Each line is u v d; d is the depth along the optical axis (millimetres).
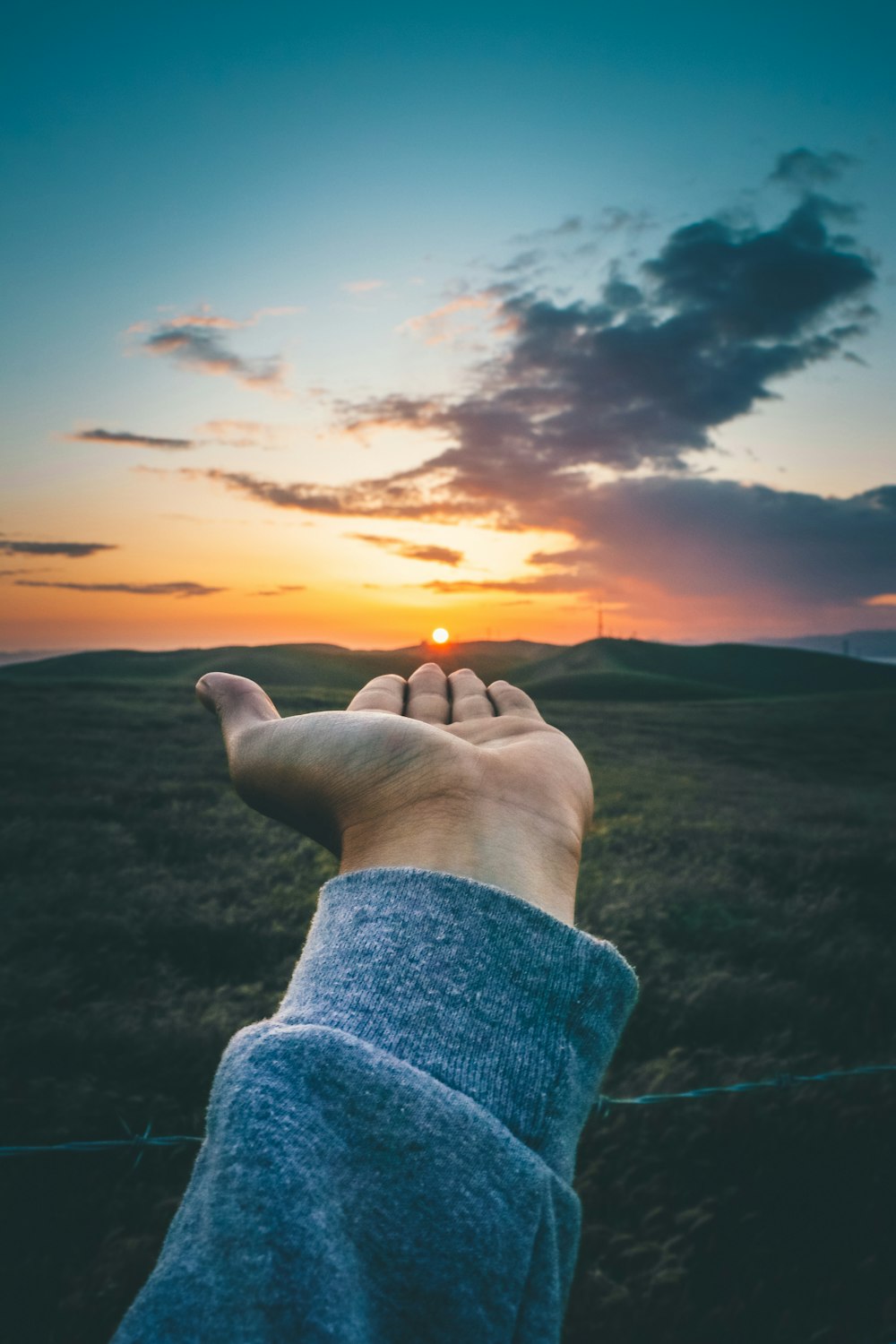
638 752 27828
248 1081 309
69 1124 3943
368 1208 285
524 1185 304
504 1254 287
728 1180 4066
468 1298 278
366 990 364
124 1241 3236
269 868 9562
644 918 8156
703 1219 3574
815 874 11094
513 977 373
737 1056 5176
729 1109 4387
